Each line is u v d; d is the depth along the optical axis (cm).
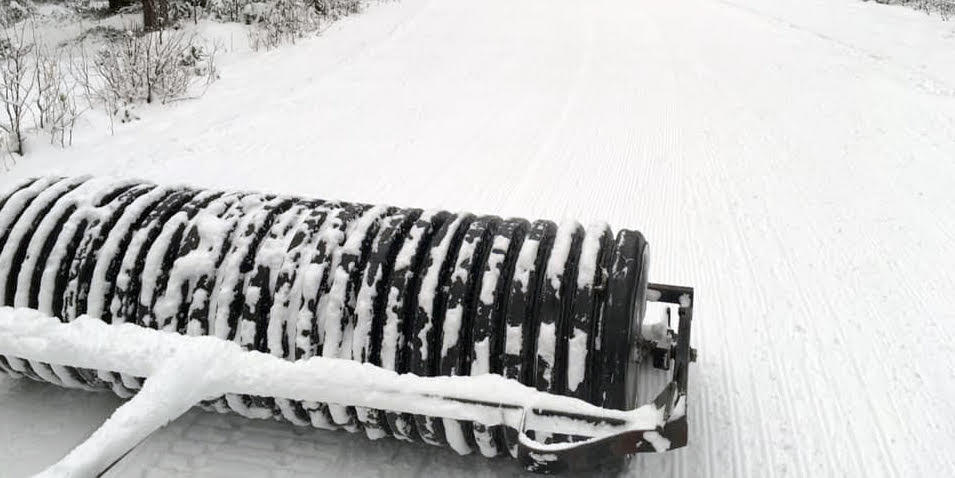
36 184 388
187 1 1465
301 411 329
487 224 339
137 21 1526
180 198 370
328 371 270
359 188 698
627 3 2027
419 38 1446
